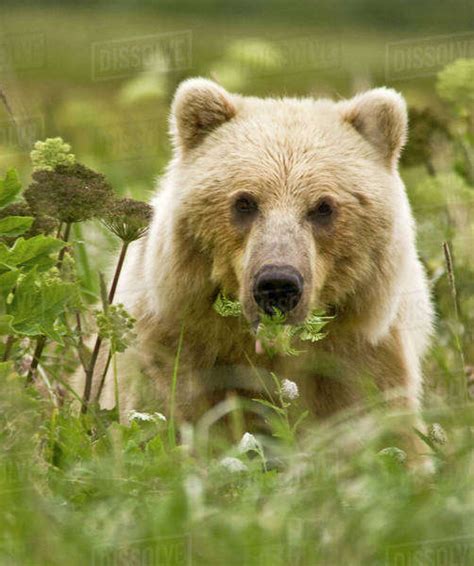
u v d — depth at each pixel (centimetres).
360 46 3306
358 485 925
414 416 1128
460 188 1597
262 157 1206
